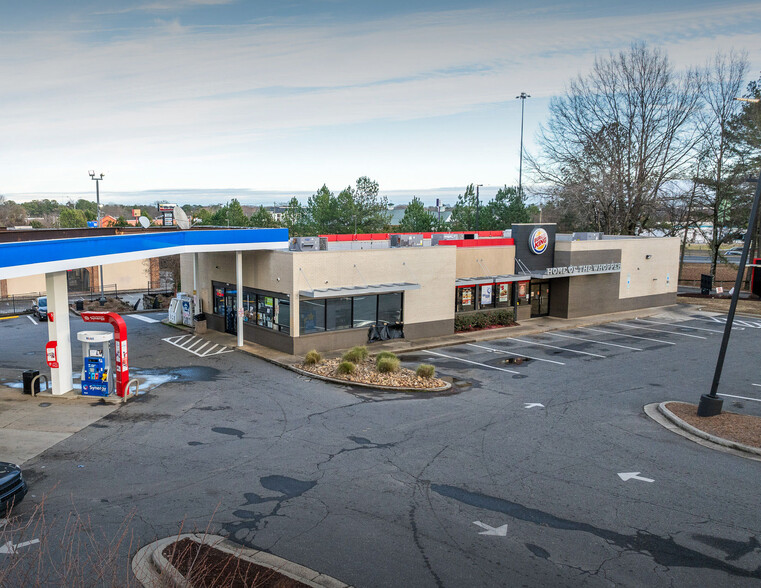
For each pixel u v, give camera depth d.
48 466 12.48
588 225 55.94
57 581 7.99
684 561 9.10
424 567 8.77
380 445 13.98
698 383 20.28
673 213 51.69
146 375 20.50
